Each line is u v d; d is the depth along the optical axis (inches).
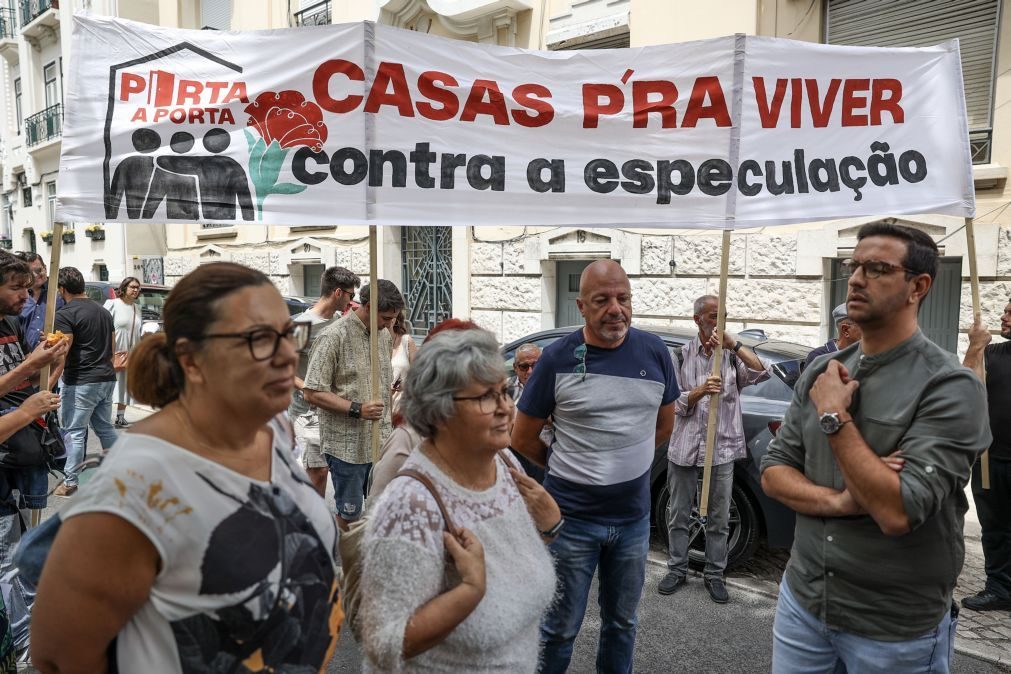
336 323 152.6
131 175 108.6
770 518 155.6
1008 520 140.3
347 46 113.5
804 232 270.8
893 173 130.2
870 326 73.6
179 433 48.7
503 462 76.1
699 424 150.3
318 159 114.4
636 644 131.3
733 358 152.6
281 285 500.7
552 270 358.3
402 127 117.0
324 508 57.3
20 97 890.1
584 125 124.3
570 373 103.6
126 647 46.1
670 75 125.2
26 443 119.1
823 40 275.1
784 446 83.7
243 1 533.3
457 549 61.0
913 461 67.7
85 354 213.5
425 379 65.3
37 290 222.1
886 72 128.3
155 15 682.8
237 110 112.0
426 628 57.4
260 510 49.3
